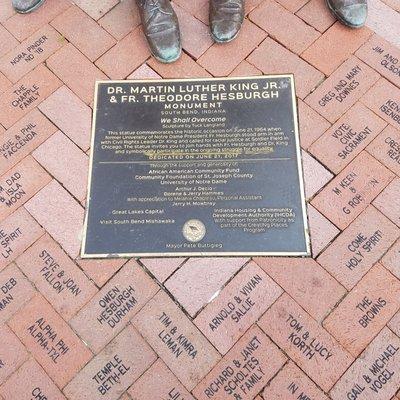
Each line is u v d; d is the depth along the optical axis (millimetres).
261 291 1496
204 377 1401
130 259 1542
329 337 1436
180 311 1479
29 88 1807
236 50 1847
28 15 1931
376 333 1438
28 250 1564
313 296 1486
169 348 1437
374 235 1559
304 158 1664
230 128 1704
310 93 1769
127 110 1747
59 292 1510
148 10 1813
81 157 1688
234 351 1427
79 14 1930
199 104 1749
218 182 1625
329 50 1839
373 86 1779
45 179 1664
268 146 1675
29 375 1417
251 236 1557
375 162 1659
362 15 1838
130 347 1441
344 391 1376
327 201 1604
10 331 1468
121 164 1661
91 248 1557
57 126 1740
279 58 1828
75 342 1450
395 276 1507
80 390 1399
